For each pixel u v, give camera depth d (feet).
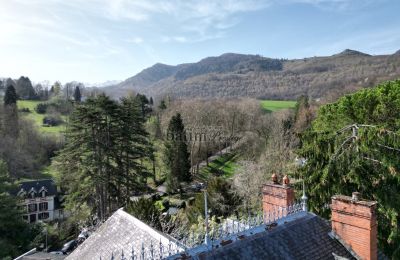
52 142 220.02
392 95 65.67
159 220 83.30
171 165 171.42
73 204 124.16
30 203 176.14
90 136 120.37
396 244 55.16
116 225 45.44
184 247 26.58
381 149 60.39
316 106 211.41
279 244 29.01
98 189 118.73
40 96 374.43
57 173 139.13
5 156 177.88
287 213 33.83
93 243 44.91
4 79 404.36
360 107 69.67
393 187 58.49
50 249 117.60
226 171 192.03
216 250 25.67
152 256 23.94
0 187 106.83
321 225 34.24
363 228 31.40
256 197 104.01
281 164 110.32
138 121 147.54
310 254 29.66
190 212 98.78
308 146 71.61
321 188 63.98
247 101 253.44
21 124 215.72
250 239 28.12
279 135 134.31
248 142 189.16
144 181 144.66
